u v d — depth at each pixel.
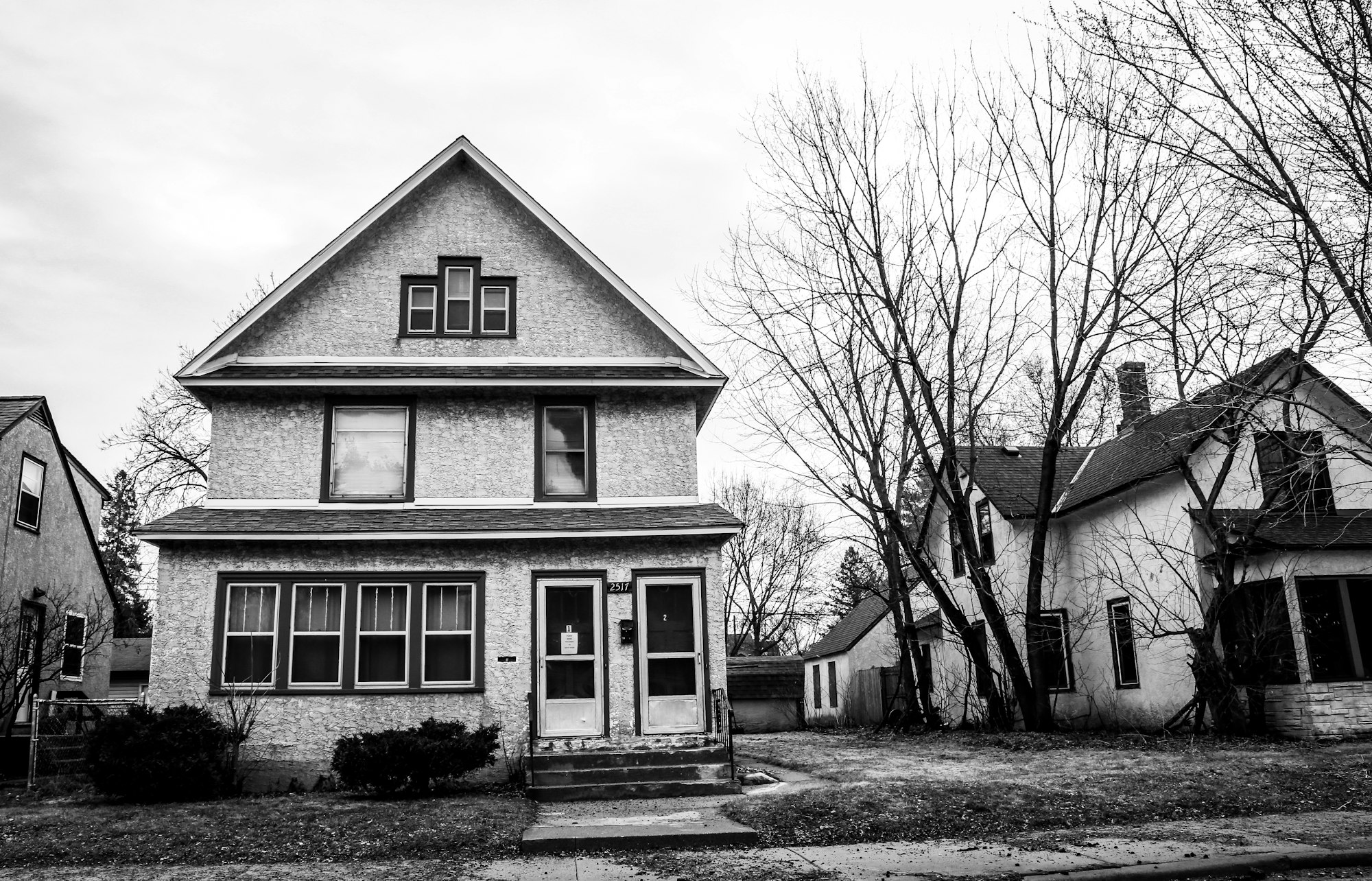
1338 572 19.81
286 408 18.55
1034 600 23.05
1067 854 10.39
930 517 26.47
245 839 11.72
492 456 18.67
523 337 19.55
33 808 14.38
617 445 18.92
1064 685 25.44
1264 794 13.19
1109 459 25.67
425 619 17.30
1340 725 18.91
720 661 17.39
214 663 16.72
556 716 17.08
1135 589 22.78
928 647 31.34
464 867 10.51
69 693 22.41
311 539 17.03
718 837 11.44
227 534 16.80
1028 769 16.17
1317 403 20.67
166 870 10.53
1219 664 19.59
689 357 19.47
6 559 21.42
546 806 14.22
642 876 9.84
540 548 17.61
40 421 23.17
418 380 18.33
